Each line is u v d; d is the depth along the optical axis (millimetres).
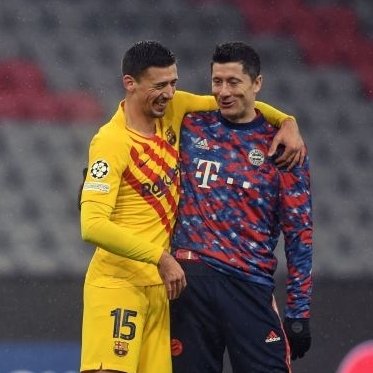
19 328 26359
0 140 40906
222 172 16719
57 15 44656
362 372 26391
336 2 45688
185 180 16812
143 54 16047
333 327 26891
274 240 17266
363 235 38812
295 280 16969
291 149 16625
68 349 26266
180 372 17000
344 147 41906
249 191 16688
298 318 16953
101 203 15750
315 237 38562
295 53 44531
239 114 16609
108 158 15906
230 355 17078
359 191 40438
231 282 16750
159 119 16672
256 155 16766
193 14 44969
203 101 17062
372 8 45750
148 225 16328
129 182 16234
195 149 16844
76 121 41875
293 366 26266
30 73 42906
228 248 16688
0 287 26719
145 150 16250
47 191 39469
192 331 16875
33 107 42062
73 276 29891
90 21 44625
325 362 26422
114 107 42344
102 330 16312
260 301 16844
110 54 43844
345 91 43719
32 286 26828
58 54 43625
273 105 43156
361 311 27156
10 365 25891
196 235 16703
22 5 44688
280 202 16922
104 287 16406
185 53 43656
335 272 37250
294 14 45344
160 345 16719
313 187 40438
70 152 40906
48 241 37656
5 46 43594
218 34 44531
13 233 37844
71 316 26641
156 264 15648
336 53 44656
